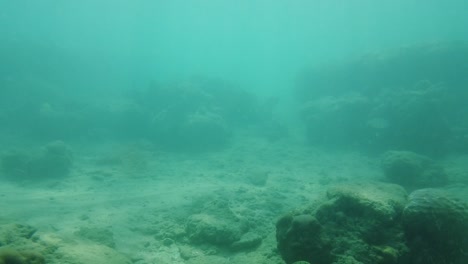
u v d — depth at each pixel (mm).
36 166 12992
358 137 18812
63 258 5234
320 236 5305
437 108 16188
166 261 6734
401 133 16547
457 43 21562
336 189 6492
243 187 12016
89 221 8594
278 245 6094
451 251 4859
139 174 13609
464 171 12570
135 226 8484
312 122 20516
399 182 12219
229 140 20406
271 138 21109
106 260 5652
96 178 12820
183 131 19172
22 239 5434
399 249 5031
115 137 20609
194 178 13219
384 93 19875
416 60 21656
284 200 10875
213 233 7293
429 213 4949
